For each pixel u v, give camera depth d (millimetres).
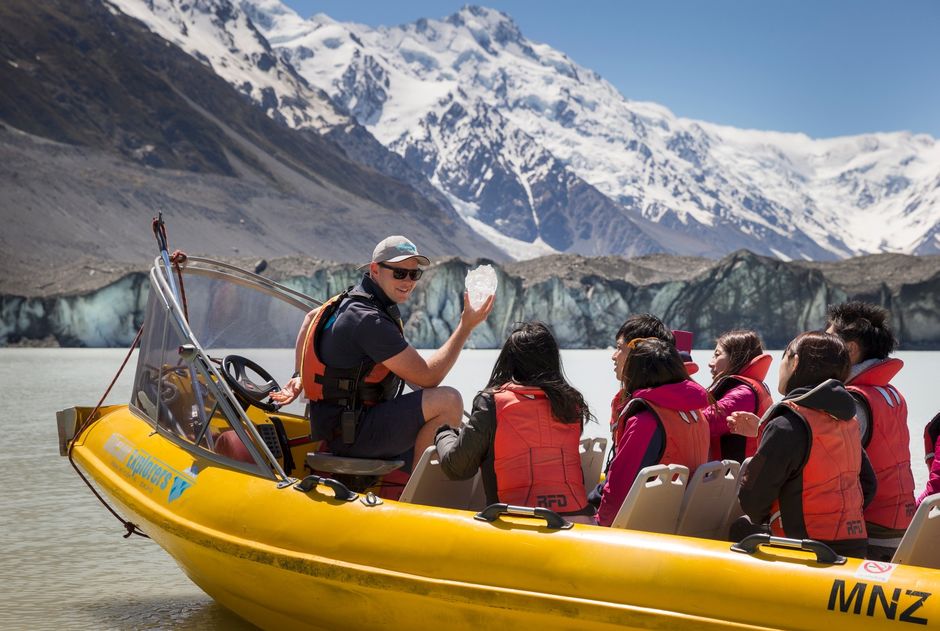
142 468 5395
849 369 3912
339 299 5062
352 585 4133
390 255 4918
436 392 4938
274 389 6230
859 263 105000
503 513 3992
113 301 93062
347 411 4973
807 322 94688
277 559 4340
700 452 4273
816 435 3740
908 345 93750
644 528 3980
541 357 4250
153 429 5656
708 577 3555
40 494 9852
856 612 3330
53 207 179500
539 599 3734
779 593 3447
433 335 86438
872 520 4371
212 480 4879
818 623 3365
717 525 4387
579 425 4305
